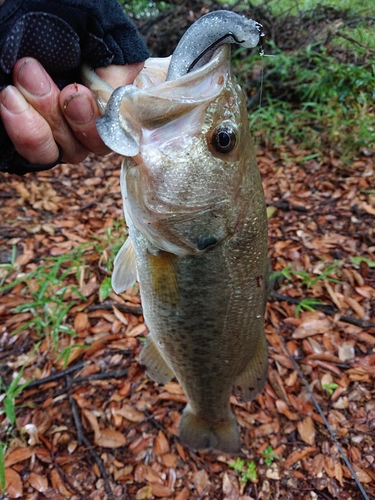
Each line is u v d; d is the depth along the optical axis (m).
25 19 0.16
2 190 0.83
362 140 0.82
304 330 0.50
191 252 0.22
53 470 0.39
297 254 0.62
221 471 0.39
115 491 0.38
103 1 0.18
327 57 0.97
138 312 0.53
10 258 0.64
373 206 0.70
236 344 0.27
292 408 0.43
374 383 0.45
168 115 0.19
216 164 0.20
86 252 0.63
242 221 0.22
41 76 0.17
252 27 0.18
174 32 1.05
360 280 0.57
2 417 0.42
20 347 0.49
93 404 0.44
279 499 0.37
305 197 0.75
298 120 0.93
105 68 0.19
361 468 0.39
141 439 0.41
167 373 0.33
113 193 0.82
